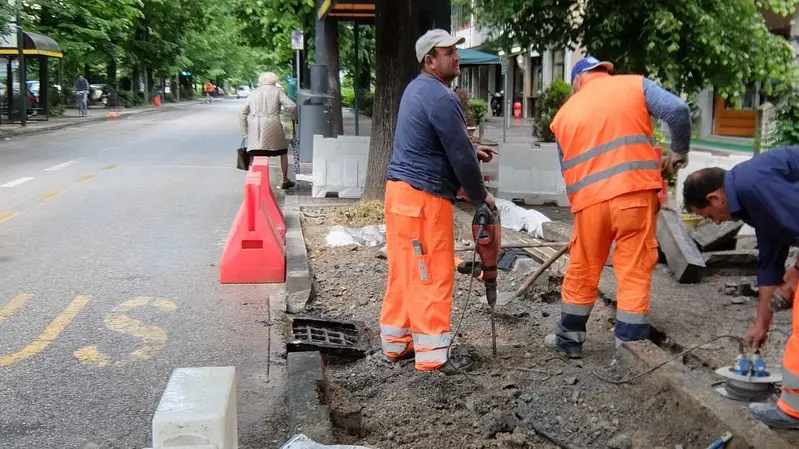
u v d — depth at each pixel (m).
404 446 3.86
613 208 4.63
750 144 14.35
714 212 3.73
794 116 8.38
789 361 3.66
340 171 11.60
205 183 13.84
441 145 4.59
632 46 11.11
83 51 34.91
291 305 6.23
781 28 14.36
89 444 3.95
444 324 4.72
